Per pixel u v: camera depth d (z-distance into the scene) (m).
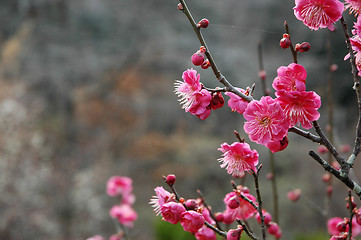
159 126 13.58
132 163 12.95
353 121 13.47
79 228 9.72
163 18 15.20
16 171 9.80
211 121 13.28
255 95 10.96
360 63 1.59
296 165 11.06
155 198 1.72
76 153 12.49
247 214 1.87
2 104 10.48
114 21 15.32
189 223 1.57
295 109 1.41
